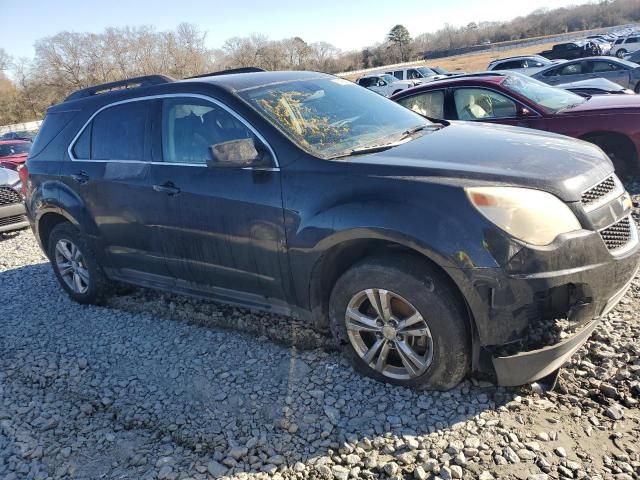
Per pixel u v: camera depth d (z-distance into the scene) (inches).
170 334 163.6
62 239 191.8
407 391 121.3
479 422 109.3
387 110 163.0
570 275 105.2
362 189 117.5
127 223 164.9
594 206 113.1
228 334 158.2
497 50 3048.7
